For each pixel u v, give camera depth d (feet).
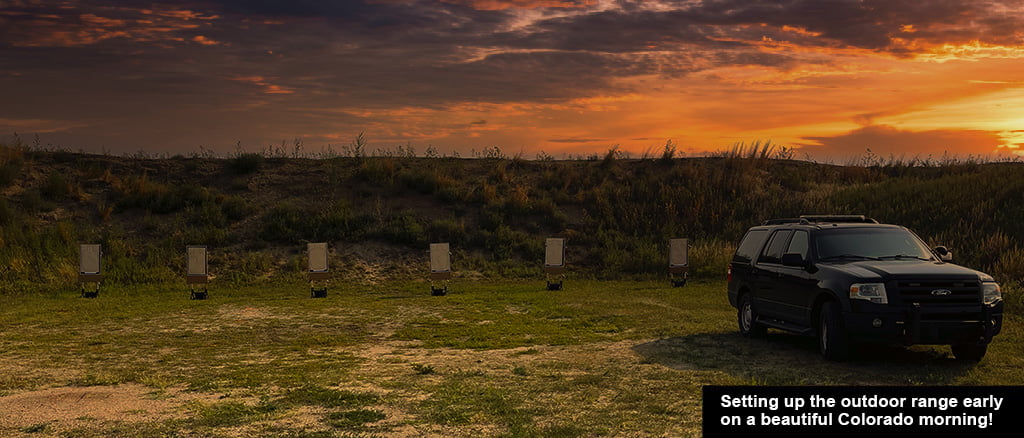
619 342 39.11
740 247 42.73
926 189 93.09
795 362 32.07
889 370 30.12
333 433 20.39
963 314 29.96
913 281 30.35
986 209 81.71
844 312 31.04
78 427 20.94
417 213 95.61
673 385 27.04
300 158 115.34
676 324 45.62
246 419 21.86
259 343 40.60
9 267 74.18
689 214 95.66
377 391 26.08
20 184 96.22
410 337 42.34
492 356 35.06
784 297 36.09
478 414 22.58
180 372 31.12
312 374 29.99
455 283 76.38
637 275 78.74
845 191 99.76
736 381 27.73
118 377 29.30
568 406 23.73
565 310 53.21
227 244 85.46
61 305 58.80
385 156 115.24
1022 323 42.98
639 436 20.33
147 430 20.61
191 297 64.64
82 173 101.60
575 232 91.97
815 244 35.29
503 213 95.86
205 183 102.73
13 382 28.30
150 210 91.91
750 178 104.32
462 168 112.78
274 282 75.31
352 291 71.05
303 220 91.20
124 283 73.31
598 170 111.65
